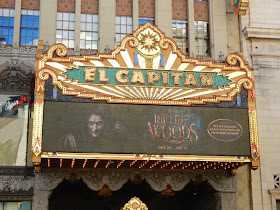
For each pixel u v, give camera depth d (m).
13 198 23.62
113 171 24.59
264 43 28.16
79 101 21.94
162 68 23.03
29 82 24.91
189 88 22.98
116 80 22.50
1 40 26.33
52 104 21.69
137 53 23.00
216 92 23.16
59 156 21.16
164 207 29.75
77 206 28.69
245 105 23.30
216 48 27.83
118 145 21.73
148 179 24.81
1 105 24.50
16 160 24.05
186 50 28.05
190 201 30.03
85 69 22.34
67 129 21.52
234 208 25.33
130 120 22.11
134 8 27.81
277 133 26.89
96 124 21.80
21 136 24.33
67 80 22.03
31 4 27.11
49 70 21.94
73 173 24.19
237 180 26.00
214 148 22.48
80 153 21.38
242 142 22.81
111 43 26.86
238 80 23.44
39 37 26.31
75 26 27.02
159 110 22.47
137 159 21.77
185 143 22.30
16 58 25.52
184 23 28.48
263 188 26.06
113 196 29.20
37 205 23.70
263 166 26.34
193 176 25.23
